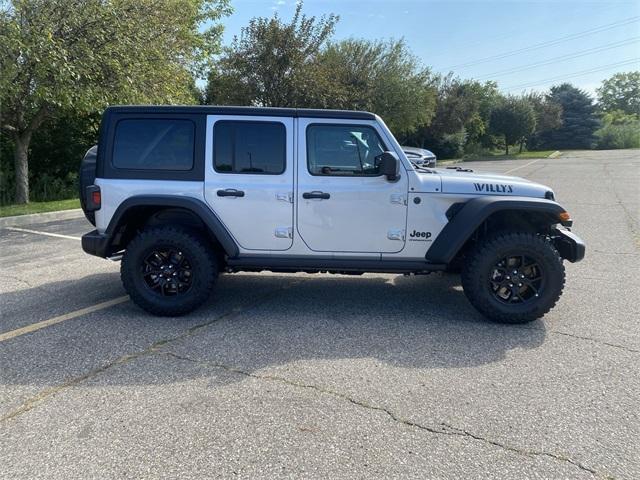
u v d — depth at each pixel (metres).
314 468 2.41
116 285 5.54
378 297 5.15
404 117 26.25
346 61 22.45
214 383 3.26
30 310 4.69
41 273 6.06
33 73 10.25
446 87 38.25
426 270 4.45
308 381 3.29
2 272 6.11
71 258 6.86
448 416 2.87
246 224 4.44
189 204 4.34
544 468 2.41
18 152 12.20
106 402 3.02
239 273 6.12
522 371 3.44
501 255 4.25
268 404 3.00
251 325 4.32
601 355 3.70
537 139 56.16
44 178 15.18
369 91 21.95
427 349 3.82
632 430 2.73
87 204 4.53
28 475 2.36
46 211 10.74
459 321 4.45
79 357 3.66
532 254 4.23
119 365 3.52
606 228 8.90
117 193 4.43
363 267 4.45
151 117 4.42
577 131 56.97
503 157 40.88
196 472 2.38
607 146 57.25
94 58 10.60
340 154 4.38
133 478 2.34
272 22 14.88
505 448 2.57
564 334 4.12
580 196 13.38
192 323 4.36
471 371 3.44
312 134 4.38
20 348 3.81
